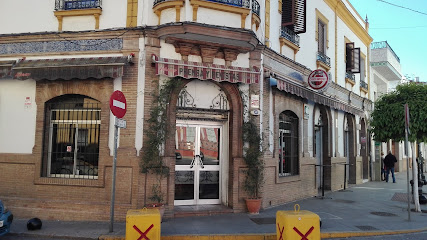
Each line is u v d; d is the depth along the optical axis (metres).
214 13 9.30
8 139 9.77
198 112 9.95
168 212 9.10
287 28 12.61
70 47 9.60
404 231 8.46
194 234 7.55
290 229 5.82
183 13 9.09
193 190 10.13
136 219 6.14
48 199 9.29
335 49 16.81
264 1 11.06
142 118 9.12
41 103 9.66
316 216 5.93
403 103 11.67
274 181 11.20
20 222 8.77
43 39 9.73
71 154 9.72
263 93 10.77
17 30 9.95
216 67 9.53
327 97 14.66
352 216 10.01
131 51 9.30
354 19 19.02
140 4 9.49
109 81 9.34
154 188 8.92
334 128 16.25
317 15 14.96
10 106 9.85
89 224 8.52
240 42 9.52
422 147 33.28
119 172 9.05
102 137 9.29
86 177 9.55
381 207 11.58
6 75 9.55
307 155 13.49
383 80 26.70
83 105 9.77
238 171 9.95
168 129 9.30
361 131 21.27
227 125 10.34
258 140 10.07
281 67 11.91
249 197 9.91
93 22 9.63
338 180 16.31
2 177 9.66
